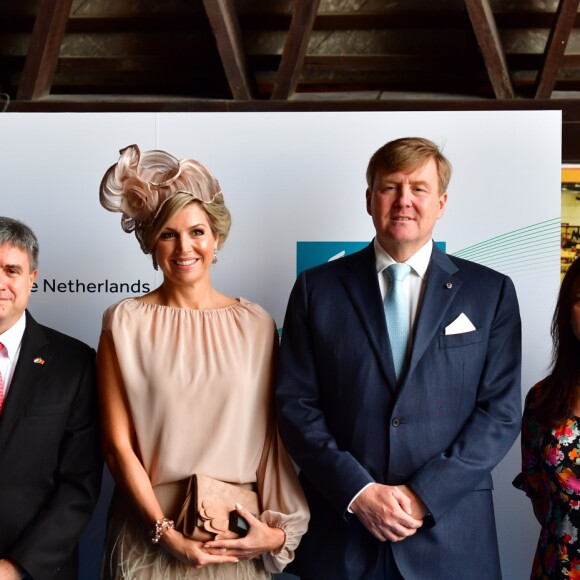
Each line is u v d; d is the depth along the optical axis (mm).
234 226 3273
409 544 2369
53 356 2475
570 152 3348
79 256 3303
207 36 3783
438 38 3717
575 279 2311
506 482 3213
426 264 2504
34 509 2391
